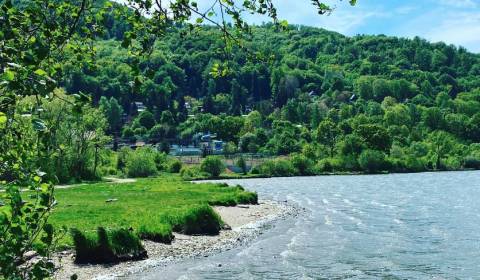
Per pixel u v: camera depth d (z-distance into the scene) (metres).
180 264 25.12
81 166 79.44
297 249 30.08
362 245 31.59
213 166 123.25
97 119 82.44
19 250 5.17
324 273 24.17
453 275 23.97
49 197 5.39
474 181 99.19
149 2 5.93
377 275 23.91
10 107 5.27
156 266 24.33
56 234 6.00
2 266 5.09
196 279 22.23
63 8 5.70
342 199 63.47
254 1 6.54
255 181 109.19
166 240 29.72
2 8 5.08
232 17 6.54
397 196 67.69
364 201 60.81
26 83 4.87
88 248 23.45
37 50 4.93
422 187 84.62
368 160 137.25
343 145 151.88
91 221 30.19
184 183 74.06
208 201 48.44
